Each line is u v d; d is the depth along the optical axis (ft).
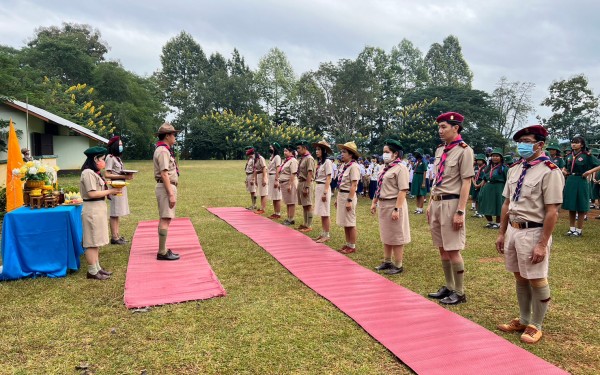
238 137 137.28
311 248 20.57
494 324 11.94
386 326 11.48
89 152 15.57
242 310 12.67
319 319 12.08
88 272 15.61
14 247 15.35
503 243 12.00
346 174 19.63
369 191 42.24
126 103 99.09
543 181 10.48
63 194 17.67
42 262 15.70
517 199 11.01
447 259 13.89
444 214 13.44
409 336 10.88
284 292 14.37
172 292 14.01
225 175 66.80
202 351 10.14
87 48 129.08
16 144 21.75
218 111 159.33
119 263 17.72
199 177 62.59
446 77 202.59
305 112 162.61
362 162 45.27
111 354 9.98
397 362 9.70
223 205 35.73
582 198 22.89
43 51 95.91
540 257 10.45
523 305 11.34
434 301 13.66
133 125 100.17
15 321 11.76
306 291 14.49
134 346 10.38
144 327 11.41
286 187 27.07
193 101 156.46
